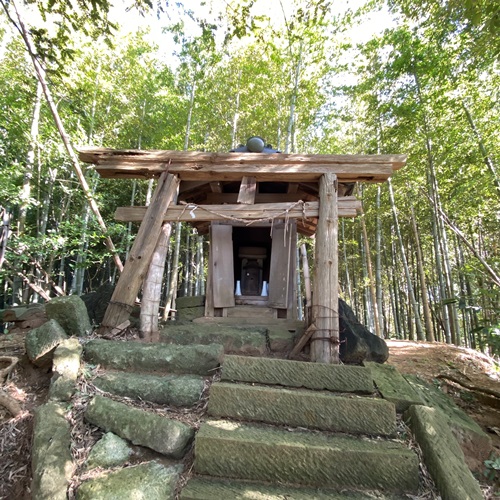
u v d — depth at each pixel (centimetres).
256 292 485
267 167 385
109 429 217
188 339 346
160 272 374
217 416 232
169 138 1079
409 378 323
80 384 256
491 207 821
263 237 530
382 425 219
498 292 386
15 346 347
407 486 185
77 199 1064
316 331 320
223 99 1075
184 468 197
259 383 263
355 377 261
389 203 1069
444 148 766
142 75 1030
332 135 1228
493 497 196
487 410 308
